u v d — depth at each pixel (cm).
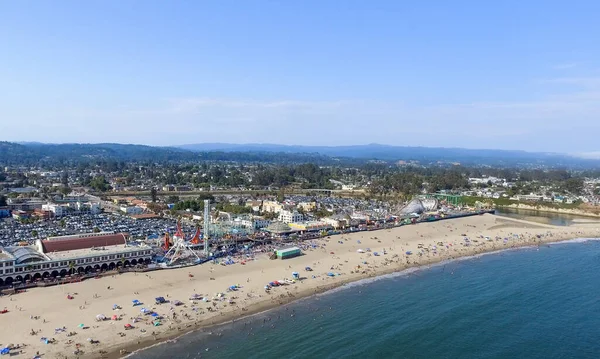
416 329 14788
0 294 15938
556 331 15000
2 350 11806
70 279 17600
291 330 14325
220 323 14625
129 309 15062
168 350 12638
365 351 13138
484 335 14562
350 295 17850
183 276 18738
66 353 12094
